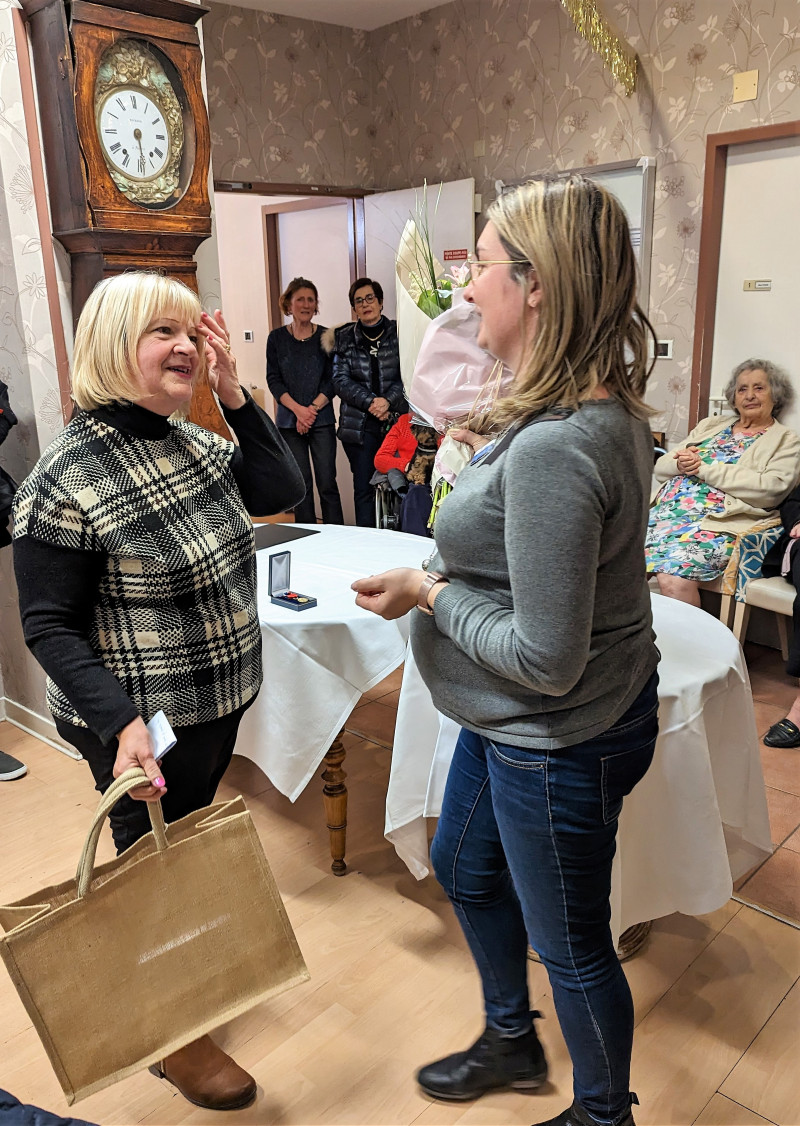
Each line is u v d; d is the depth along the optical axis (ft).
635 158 12.82
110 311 4.15
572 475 3.19
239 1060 5.17
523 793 3.73
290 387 15.94
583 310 3.29
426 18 15.42
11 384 8.54
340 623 6.13
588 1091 4.06
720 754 5.49
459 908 4.62
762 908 6.45
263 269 19.57
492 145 14.92
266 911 4.30
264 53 15.38
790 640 10.74
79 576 4.11
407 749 5.87
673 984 5.69
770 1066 5.02
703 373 12.71
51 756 9.09
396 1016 5.49
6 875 6.94
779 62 11.03
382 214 16.72
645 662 3.77
